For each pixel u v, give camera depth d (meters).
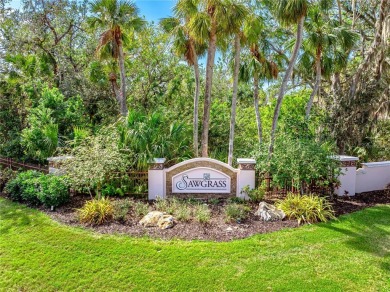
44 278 4.28
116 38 11.28
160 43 15.23
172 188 7.80
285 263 4.62
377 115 11.67
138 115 9.07
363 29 14.34
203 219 6.07
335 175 7.56
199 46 10.81
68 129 10.89
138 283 4.16
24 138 10.09
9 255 4.87
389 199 7.94
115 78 14.27
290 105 14.52
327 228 5.89
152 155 8.02
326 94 13.45
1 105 12.98
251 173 7.68
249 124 15.27
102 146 7.68
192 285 4.11
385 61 11.14
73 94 14.52
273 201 7.38
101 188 7.56
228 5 8.59
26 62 13.85
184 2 8.84
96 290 4.03
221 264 4.59
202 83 15.20
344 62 11.39
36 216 6.39
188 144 11.42
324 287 4.03
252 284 4.11
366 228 5.92
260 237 5.47
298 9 8.23
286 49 12.03
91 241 5.28
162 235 5.50
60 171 7.67
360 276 4.28
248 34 9.38
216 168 7.73
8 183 7.92
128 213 6.45
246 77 11.73
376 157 11.55
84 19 15.59
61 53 15.39
